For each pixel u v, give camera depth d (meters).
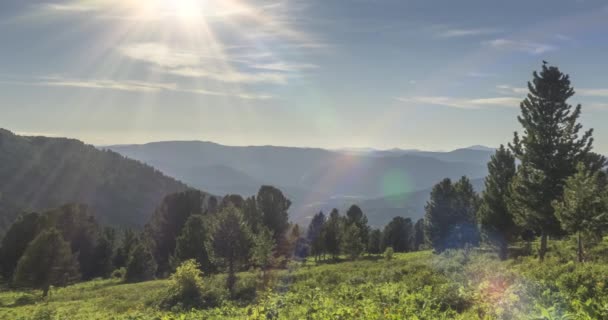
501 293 13.60
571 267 16.16
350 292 17.77
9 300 41.91
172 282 29.66
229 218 36.81
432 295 14.77
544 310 9.47
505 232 41.22
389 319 11.38
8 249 70.12
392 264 40.16
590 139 29.31
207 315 18.77
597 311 9.41
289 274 37.59
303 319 12.90
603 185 27.34
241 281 33.94
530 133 30.34
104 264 81.12
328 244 69.81
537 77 30.45
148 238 93.31
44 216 74.56
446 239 57.34
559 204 25.89
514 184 31.95
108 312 27.03
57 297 42.59
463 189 60.41
